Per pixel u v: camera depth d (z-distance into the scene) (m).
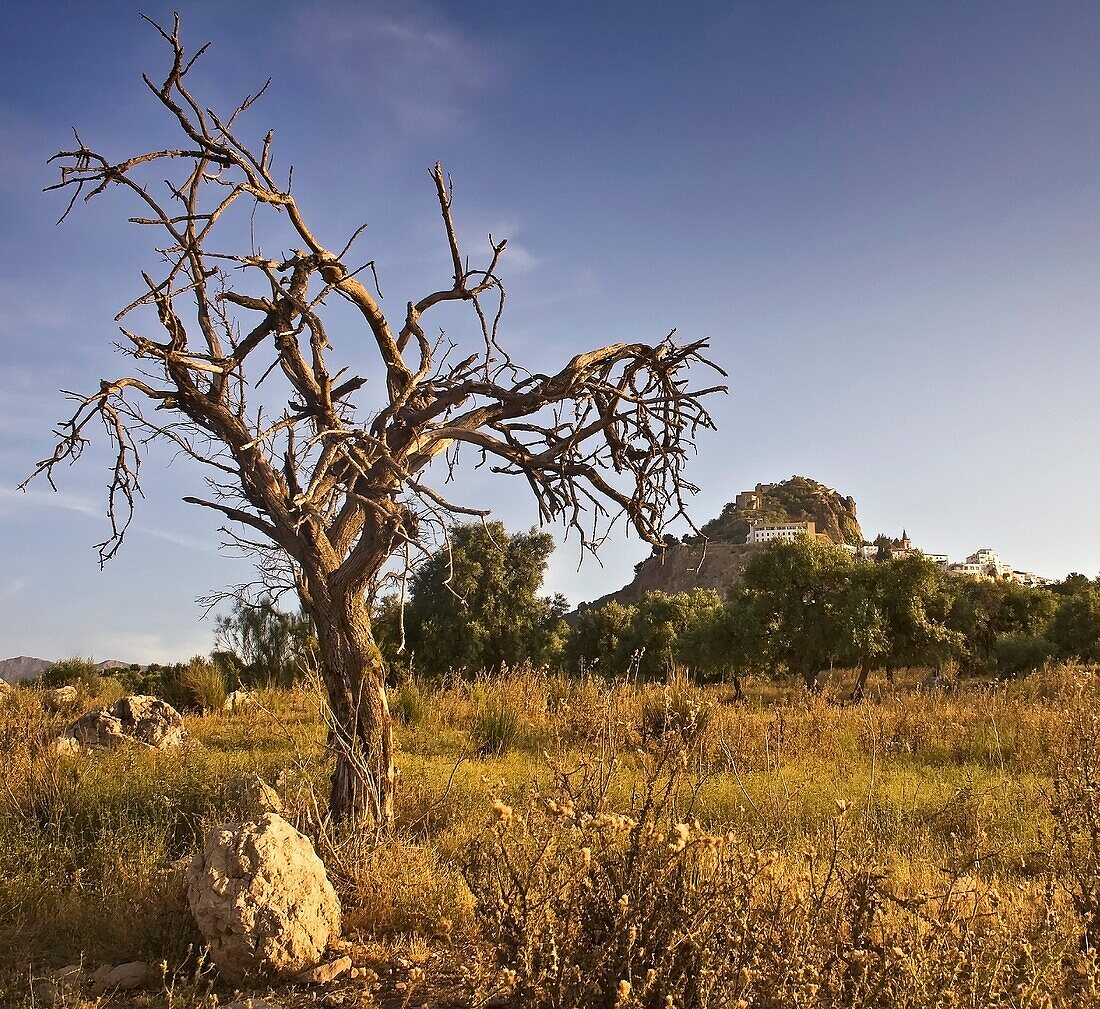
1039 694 14.17
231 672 18.27
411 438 6.62
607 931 3.23
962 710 12.52
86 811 6.54
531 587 34.34
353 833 5.61
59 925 4.76
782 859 4.38
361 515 6.83
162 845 5.85
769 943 3.18
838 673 33.84
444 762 9.84
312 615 6.44
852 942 3.29
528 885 3.50
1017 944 3.36
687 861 3.45
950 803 7.01
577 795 4.25
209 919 4.11
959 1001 3.03
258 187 5.77
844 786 8.28
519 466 7.20
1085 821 4.58
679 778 7.28
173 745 10.79
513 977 3.15
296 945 4.12
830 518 188.38
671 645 40.19
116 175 5.57
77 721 11.24
